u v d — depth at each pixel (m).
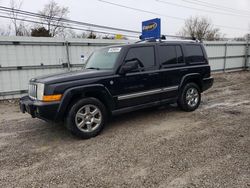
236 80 13.09
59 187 2.80
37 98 4.20
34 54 9.47
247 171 2.99
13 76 9.12
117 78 4.64
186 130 4.63
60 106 4.04
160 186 2.75
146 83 5.08
